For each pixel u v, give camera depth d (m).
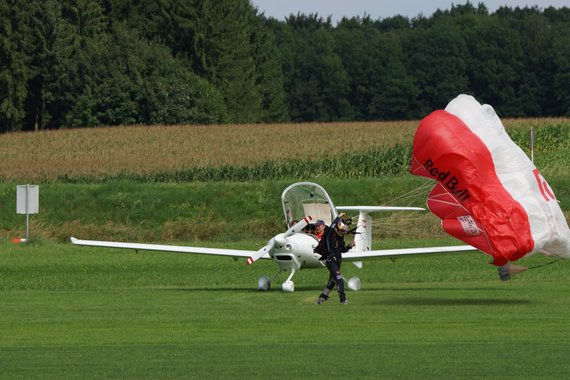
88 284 73.44
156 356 38.88
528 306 55.50
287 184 141.12
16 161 191.00
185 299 61.25
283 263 65.94
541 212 54.88
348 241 96.94
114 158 189.75
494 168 55.41
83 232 127.25
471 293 64.12
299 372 35.31
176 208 135.00
